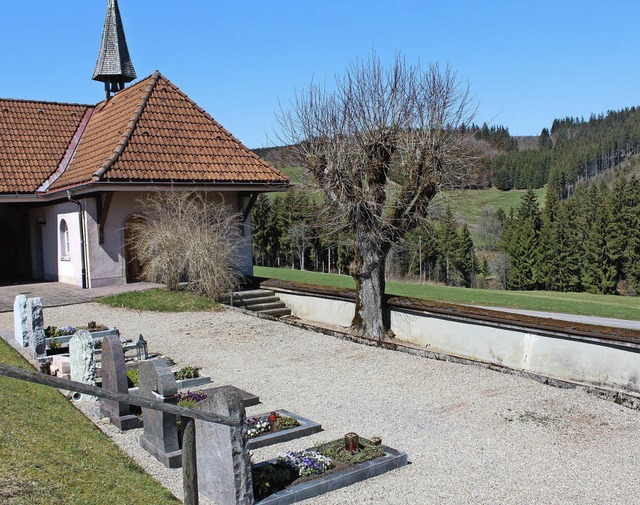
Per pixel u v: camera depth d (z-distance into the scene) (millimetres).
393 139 15508
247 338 14617
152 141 21500
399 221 15820
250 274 22766
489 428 8609
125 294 18922
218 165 21797
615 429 8531
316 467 6855
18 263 27703
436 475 7078
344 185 15422
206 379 11031
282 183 22125
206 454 6426
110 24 26906
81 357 9398
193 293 19078
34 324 11688
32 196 22969
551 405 9516
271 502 6227
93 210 20719
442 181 15383
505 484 6848
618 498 6520
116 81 27297
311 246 60219
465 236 59375
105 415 8664
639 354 10875
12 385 9023
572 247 55844
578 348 11930
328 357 12820
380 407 9602
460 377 11078
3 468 5547
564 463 7418
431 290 30484
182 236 19031
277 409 9531
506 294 30875
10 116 25797
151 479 6625
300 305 19859
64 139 25844
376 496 6547
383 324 16422
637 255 51250
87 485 5785
